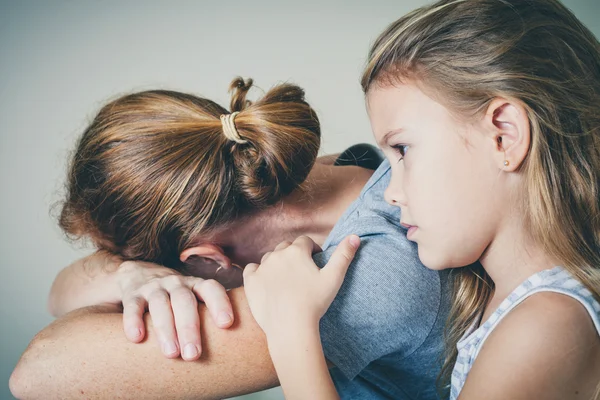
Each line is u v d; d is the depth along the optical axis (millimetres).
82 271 1190
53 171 1870
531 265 799
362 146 1271
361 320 814
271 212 1096
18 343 1846
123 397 844
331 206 1140
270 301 804
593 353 715
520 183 785
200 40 1908
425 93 784
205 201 1015
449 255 807
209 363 834
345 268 809
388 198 855
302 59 1928
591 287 751
